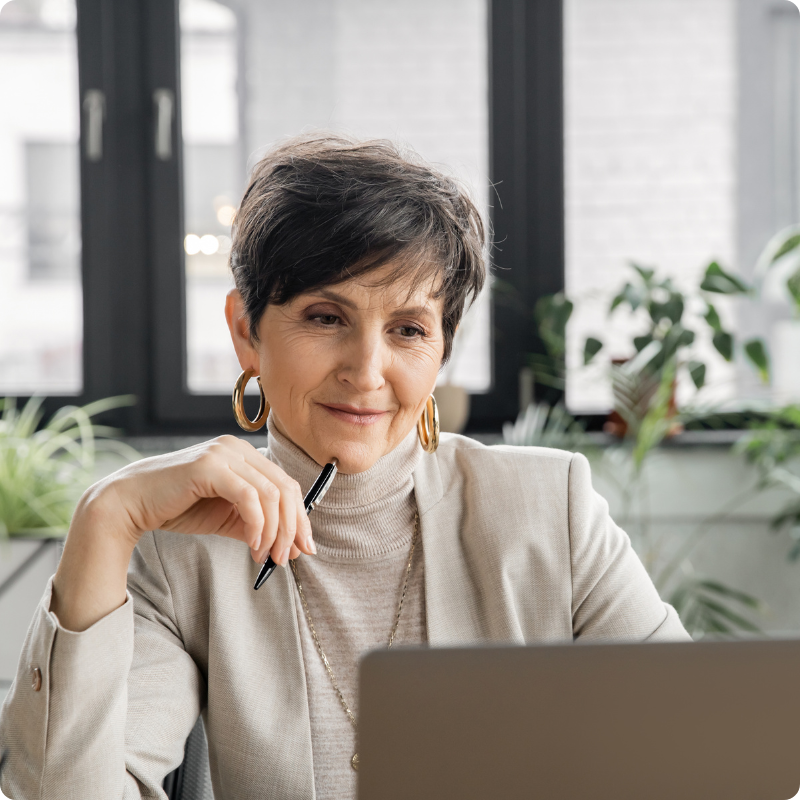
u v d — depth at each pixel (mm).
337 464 982
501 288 2701
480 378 2848
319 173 932
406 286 920
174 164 2752
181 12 2732
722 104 2748
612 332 2764
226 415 2812
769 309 2766
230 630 1020
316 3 2734
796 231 2545
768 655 590
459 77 2756
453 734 597
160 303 2781
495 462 1132
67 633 831
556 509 1106
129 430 2793
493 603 1058
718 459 2600
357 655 1048
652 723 591
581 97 2768
